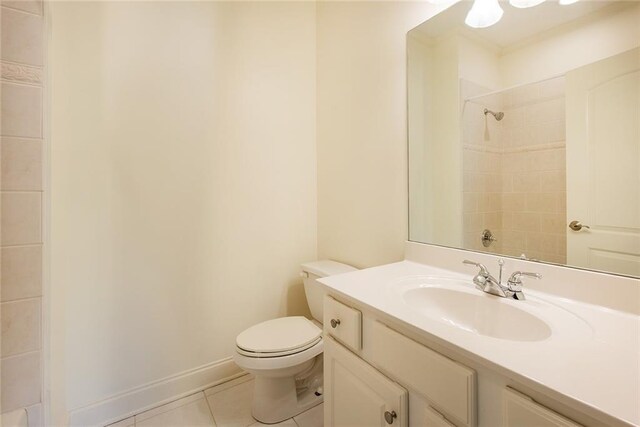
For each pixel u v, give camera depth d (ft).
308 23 6.47
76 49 4.15
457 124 3.95
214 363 5.46
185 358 5.18
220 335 5.52
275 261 6.12
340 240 5.98
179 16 4.98
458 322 3.16
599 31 2.77
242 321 5.75
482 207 3.70
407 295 3.26
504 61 3.46
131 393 4.70
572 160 2.96
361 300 2.94
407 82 4.54
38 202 2.70
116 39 4.44
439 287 3.37
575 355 1.94
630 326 2.35
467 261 3.48
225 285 5.55
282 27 6.10
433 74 4.20
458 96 3.92
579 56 2.89
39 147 2.70
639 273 2.56
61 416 4.09
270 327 4.91
